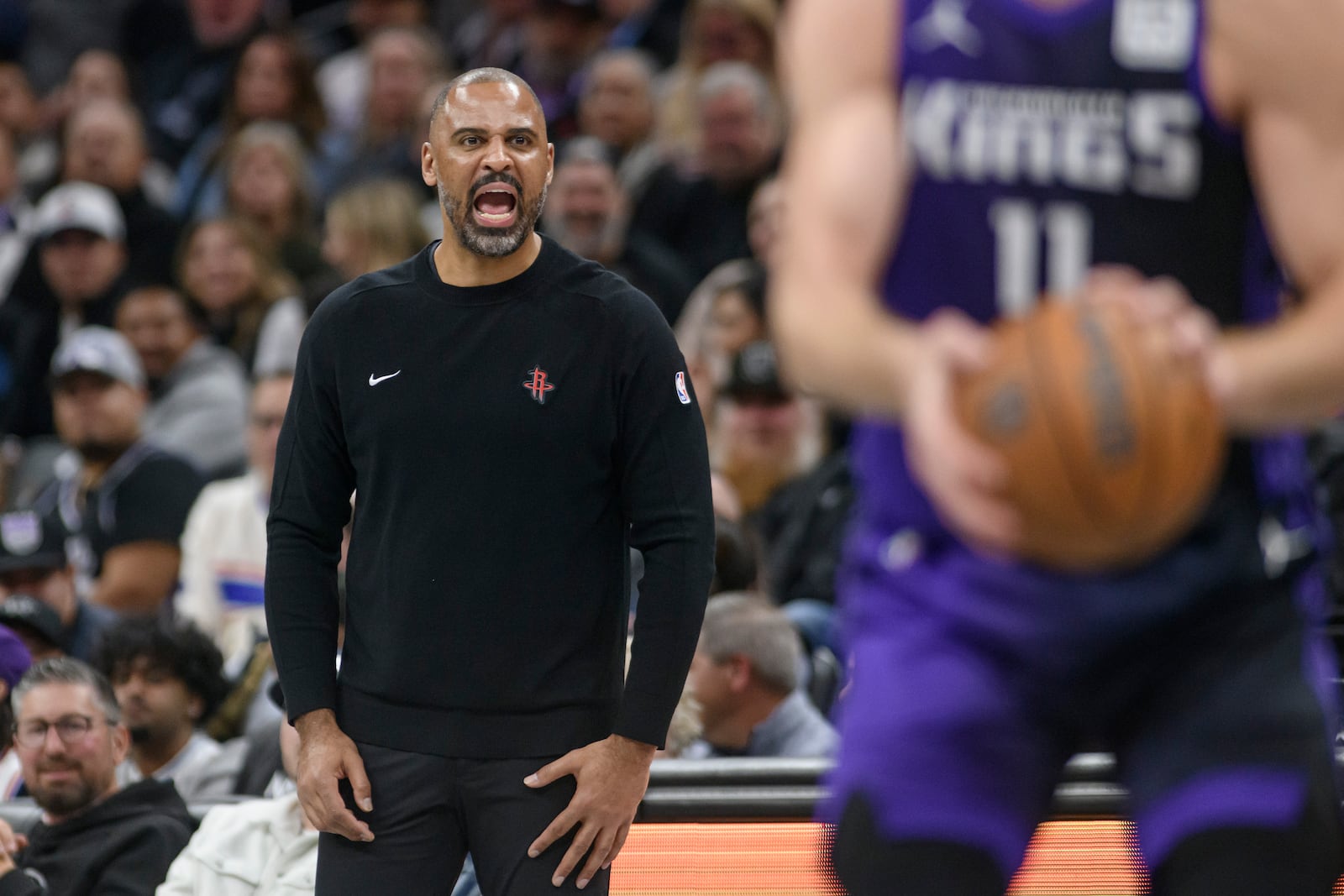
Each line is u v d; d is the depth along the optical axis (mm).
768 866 11297
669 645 9945
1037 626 5848
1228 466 6008
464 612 9914
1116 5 5797
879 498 6312
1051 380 5113
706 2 29047
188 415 24125
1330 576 13133
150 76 39469
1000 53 5859
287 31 37688
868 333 5434
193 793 15430
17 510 18562
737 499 18938
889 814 5746
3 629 15664
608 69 29672
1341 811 5898
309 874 12844
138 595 20828
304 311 23906
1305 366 5285
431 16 38594
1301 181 5551
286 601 10297
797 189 5871
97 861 13164
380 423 10008
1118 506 5094
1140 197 5824
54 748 13297
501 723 9938
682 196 26891
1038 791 5926
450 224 10125
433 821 10031
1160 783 5723
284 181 29422
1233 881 5387
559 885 9977
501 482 9922
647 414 10023
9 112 37750
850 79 5945
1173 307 5180
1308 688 5855
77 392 21609
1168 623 5855
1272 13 5570
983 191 5887
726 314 21344
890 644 6098
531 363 9977
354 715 10133
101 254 28625
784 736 13688
